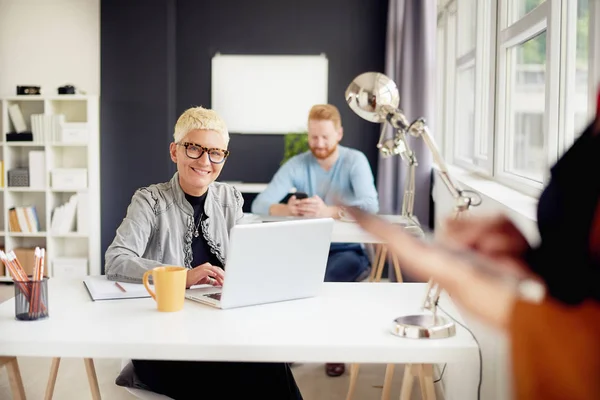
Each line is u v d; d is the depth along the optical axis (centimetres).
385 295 218
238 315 193
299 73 636
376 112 216
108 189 633
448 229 62
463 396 248
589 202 51
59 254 643
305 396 342
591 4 192
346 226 368
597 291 48
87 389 351
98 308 200
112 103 627
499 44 357
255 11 638
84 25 636
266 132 641
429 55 504
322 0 635
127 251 229
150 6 621
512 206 229
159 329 178
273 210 416
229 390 212
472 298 50
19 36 639
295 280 208
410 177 222
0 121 632
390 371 252
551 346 46
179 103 646
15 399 205
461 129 514
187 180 235
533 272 54
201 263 244
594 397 45
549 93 264
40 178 614
